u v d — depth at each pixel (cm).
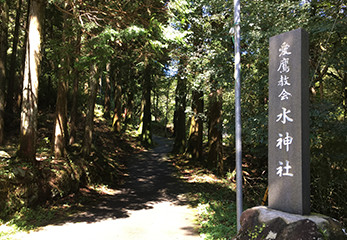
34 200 737
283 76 396
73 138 1362
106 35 595
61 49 754
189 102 1395
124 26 735
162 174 1429
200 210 790
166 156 1894
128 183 1252
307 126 376
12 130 1302
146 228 627
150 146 2267
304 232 322
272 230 350
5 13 1109
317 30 686
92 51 681
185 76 1027
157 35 675
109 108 2625
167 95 3077
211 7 912
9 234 534
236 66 510
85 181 1059
